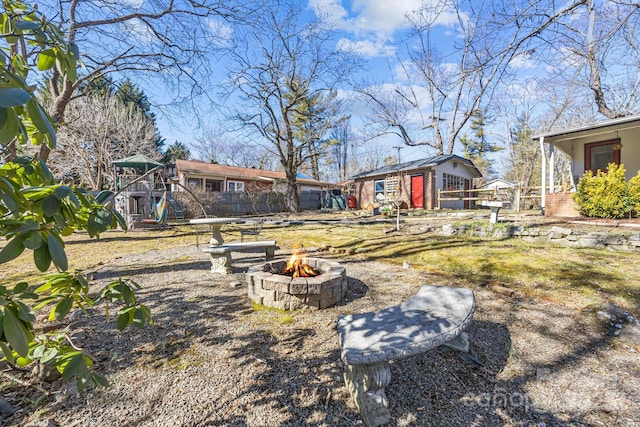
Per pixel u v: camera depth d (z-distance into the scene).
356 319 2.10
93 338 2.57
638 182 6.17
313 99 17.77
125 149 17.80
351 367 1.86
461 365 2.23
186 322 2.90
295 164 18.02
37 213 1.07
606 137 8.76
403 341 1.74
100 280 4.31
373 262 5.30
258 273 3.51
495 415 1.77
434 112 20.06
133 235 9.40
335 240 7.47
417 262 5.15
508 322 2.88
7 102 0.77
